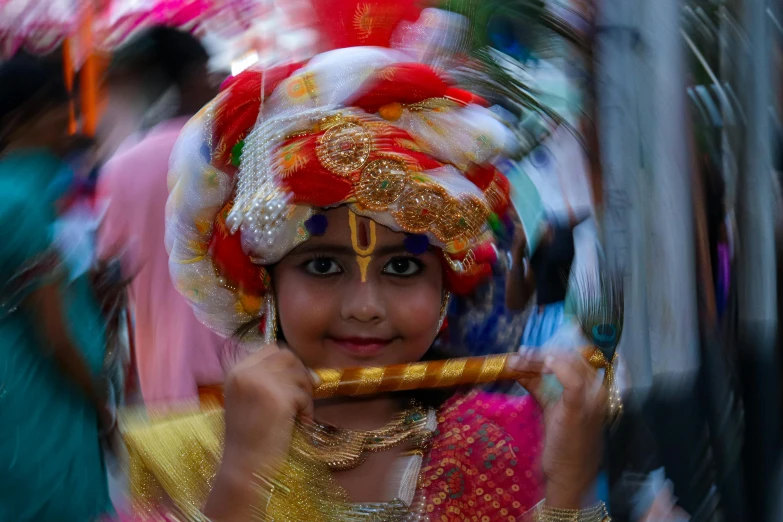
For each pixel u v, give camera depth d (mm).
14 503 1879
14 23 2057
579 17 1842
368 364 1350
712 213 2131
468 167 1426
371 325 1337
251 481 1206
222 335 1522
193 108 2324
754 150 2090
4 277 1878
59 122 2020
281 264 1371
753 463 2145
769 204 2115
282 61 1453
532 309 1643
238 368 1261
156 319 1954
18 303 1892
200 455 1354
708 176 2115
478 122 1426
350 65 1351
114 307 1992
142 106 2311
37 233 1898
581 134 1875
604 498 1770
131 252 2018
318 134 1327
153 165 2084
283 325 1374
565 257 1729
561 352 1385
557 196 1826
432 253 1390
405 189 1318
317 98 1355
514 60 1682
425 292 1377
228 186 1437
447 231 1353
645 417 2025
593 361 1406
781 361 2168
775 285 2146
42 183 1946
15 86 1983
